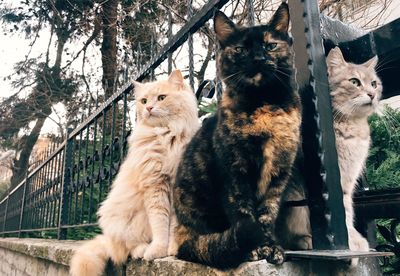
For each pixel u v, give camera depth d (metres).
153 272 0.39
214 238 0.32
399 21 0.48
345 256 0.26
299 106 0.35
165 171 0.48
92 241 0.53
